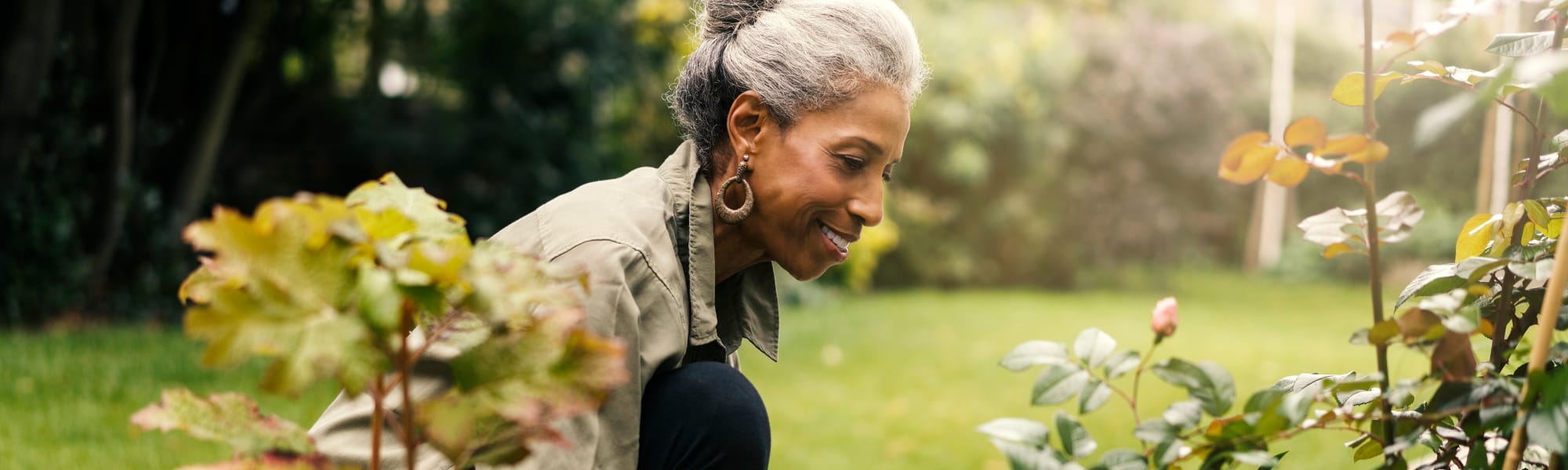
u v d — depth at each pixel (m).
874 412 4.52
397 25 7.63
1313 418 0.93
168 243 6.33
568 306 0.65
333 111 7.59
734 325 1.45
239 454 0.69
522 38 7.20
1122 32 13.79
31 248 5.53
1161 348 7.02
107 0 5.71
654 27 8.15
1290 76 14.38
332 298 0.61
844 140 1.24
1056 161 12.74
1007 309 9.39
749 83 1.28
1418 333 0.82
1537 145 1.00
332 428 1.05
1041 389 0.89
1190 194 14.68
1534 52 0.95
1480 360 1.11
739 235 1.33
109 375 4.06
